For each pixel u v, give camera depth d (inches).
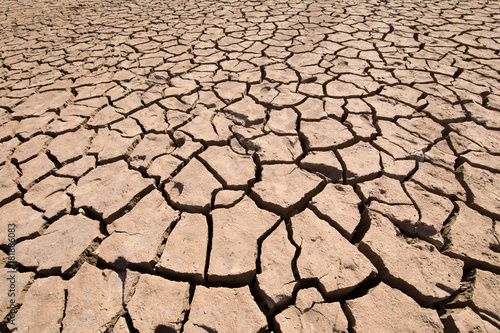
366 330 39.3
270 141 74.8
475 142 70.9
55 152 76.9
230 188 62.7
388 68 107.2
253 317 41.6
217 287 46.1
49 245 52.8
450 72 103.3
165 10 203.6
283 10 184.7
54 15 206.5
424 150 70.1
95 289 45.9
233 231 53.2
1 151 78.7
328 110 86.1
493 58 111.5
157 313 42.4
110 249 51.4
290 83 101.2
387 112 83.9
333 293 43.9
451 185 59.9
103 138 80.8
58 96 103.1
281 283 45.1
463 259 46.8
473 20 150.8
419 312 40.8
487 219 52.4
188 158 71.6
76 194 63.4
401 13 167.3
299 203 58.5
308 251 49.2
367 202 58.3
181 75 111.8
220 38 145.6
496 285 42.8
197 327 40.7
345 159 67.5
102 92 103.8
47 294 45.6
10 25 187.3
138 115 89.6
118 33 162.9
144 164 70.2
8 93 107.3
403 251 48.1
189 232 53.6
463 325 38.6
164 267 48.0
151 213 57.7
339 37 136.9
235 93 97.2
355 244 51.4
